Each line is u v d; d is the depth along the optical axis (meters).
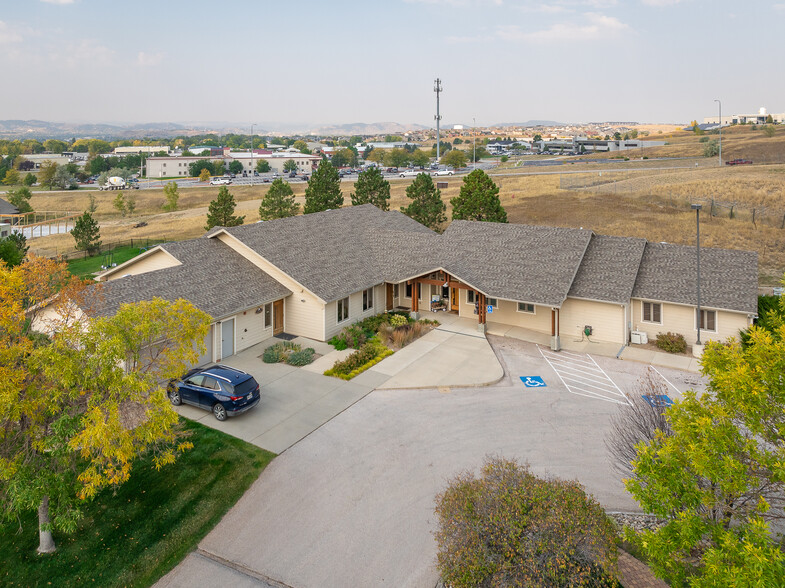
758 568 7.21
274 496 15.30
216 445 17.88
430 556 12.81
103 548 13.43
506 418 19.78
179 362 14.17
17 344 12.20
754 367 9.55
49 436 12.17
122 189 126.31
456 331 30.20
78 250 53.38
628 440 13.90
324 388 22.55
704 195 62.19
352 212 40.84
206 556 13.15
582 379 23.48
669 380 23.12
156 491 15.51
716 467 8.97
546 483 11.46
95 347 12.18
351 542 13.39
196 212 86.50
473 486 11.54
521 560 9.80
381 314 32.56
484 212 44.88
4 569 12.81
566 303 29.31
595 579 10.09
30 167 185.12
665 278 28.23
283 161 184.38
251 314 27.48
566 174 96.19
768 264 37.94
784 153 103.38
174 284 26.00
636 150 154.88
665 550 9.15
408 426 19.23
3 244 36.91
